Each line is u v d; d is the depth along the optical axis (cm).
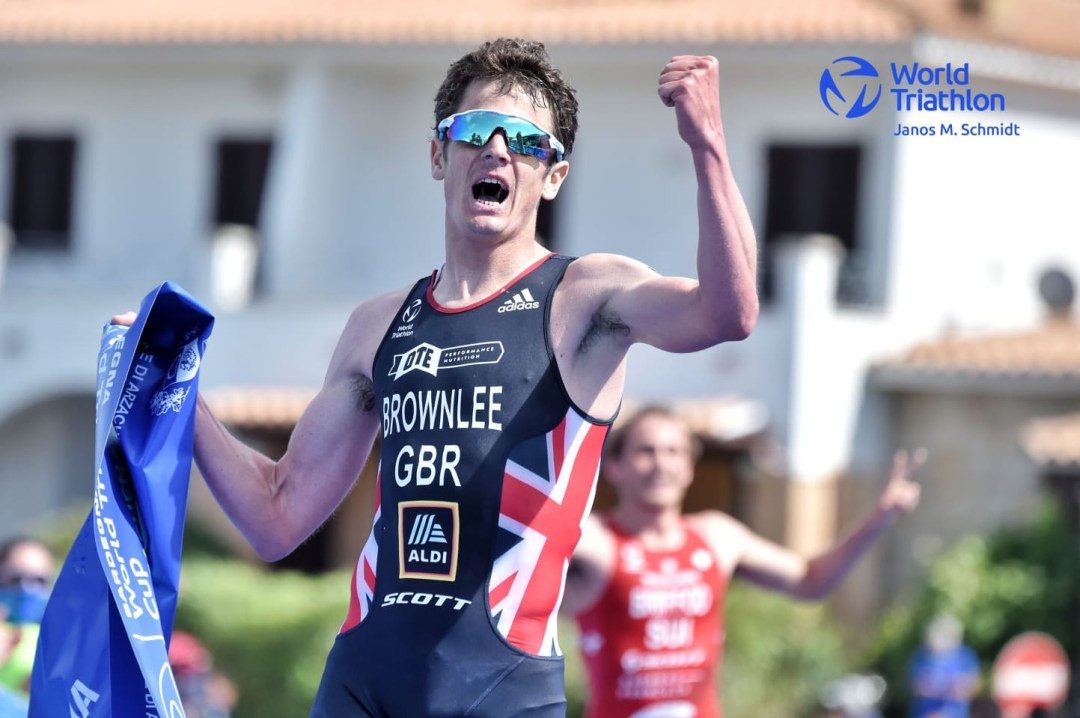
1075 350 7131
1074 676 6203
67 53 8262
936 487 7156
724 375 7094
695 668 2522
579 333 1338
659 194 7556
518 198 1353
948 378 7031
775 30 7238
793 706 5806
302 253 7894
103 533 1386
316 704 1352
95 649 1397
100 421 1433
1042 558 6334
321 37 7794
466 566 1302
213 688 4606
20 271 8512
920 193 7306
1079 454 6538
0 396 8038
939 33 7069
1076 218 7719
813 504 7012
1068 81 7494
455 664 1288
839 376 7100
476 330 1340
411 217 7969
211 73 8300
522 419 1311
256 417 7288
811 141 7394
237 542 7231
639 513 2530
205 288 7781
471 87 1377
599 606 2498
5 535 8375
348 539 7312
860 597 7094
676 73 1266
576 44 7431
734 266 1255
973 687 5469
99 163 8456
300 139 7931
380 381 1378
